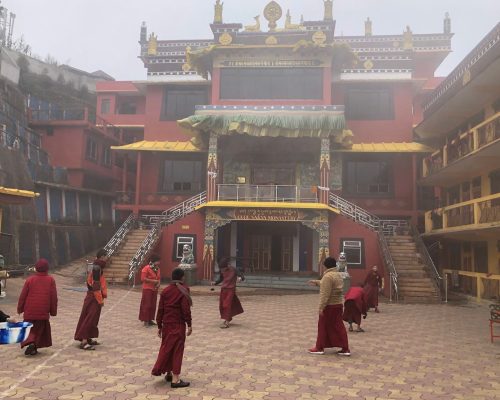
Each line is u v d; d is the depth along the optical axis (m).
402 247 21.92
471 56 17.98
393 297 18.69
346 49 24.59
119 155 35.34
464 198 22.02
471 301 18.75
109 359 7.84
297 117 23.16
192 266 21.50
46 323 8.16
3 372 6.93
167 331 6.55
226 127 23.03
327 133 22.89
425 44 31.61
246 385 6.54
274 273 24.72
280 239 26.38
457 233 18.48
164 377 6.85
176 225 23.58
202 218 23.48
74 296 16.06
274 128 22.94
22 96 29.95
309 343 9.53
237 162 26.69
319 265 22.34
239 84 25.27
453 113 20.81
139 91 33.47
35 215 25.00
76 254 27.69
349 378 7.02
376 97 27.28
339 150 25.22
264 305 15.85
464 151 19.50
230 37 25.14
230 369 7.39
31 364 7.39
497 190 18.56
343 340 8.52
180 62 28.70
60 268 24.94
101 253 9.17
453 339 10.48
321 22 24.81
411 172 26.11
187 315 6.55
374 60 27.28
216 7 25.62
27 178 24.84
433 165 23.52
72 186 29.31
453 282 22.08
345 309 11.26
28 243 23.33
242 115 23.28
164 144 27.78
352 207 23.95
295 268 25.89
